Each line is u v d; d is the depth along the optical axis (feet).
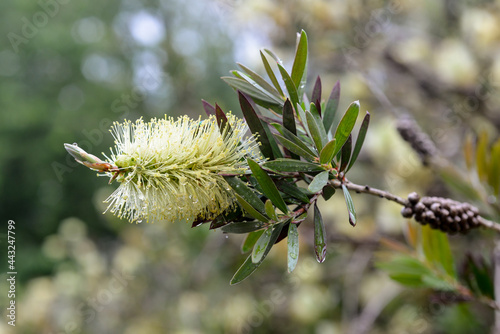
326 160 1.17
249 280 3.40
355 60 2.77
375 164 2.88
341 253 3.33
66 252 4.45
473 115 2.64
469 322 2.09
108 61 9.92
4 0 9.32
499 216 1.59
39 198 9.04
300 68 1.24
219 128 1.22
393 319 2.95
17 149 9.22
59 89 9.95
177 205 1.20
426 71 2.71
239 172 1.20
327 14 2.65
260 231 1.27
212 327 3.30
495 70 2.41
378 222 2.72
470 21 2.62
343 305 3.18
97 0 9.60
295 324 3.37
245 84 1.25
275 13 2.66
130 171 1.21
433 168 1.69
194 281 3.52
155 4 7.60
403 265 1.55
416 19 3.08
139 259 3.72
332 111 1.26
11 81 9.84
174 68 5.34
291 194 1.18
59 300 3.90
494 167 1.58
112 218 4.04
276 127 1.24
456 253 2.41
